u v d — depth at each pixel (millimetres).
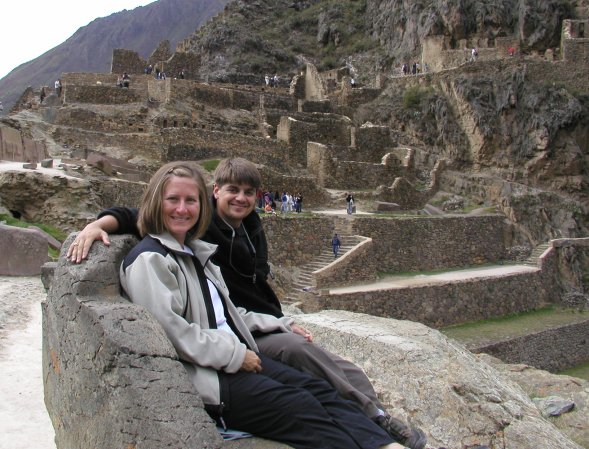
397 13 70375
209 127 42812
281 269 28000
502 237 40000
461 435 7215
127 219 5195
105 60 154750
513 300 33344
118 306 4406
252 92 50906
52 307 5086
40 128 37375
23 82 145875
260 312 6258
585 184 48094
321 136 46250
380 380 8125
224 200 6172
